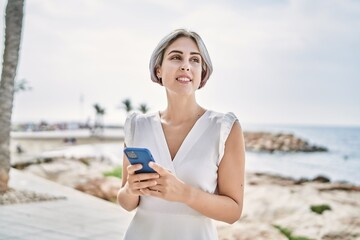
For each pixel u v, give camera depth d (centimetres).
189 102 210
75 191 991
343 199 926
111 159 1738
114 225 695
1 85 870
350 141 8056
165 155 204
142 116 222
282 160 4138
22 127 9181
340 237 659
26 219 695
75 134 7981
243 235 624
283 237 624
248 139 5834
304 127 17662
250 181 1516
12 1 883
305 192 963
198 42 209
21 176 1162
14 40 880
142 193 184
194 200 185
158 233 199
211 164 200
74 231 642
